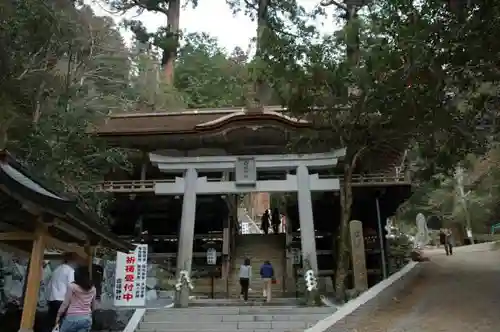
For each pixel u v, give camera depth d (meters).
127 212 24.50
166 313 13.12
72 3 20.94
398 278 17.23
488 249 28.97
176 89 41.28
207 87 43.72
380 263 22.34
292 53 16.02
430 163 18.80
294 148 20.00
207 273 22.50
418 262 23.38
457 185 40.50
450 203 41.75
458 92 15.30
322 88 16.38
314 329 10.02
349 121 17.12
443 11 12.87
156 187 18.12
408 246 28.97
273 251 23.88
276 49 16.09
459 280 16.36
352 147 17.77
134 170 24.56
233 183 17.89
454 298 12.95
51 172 15.25
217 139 22.58
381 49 14.36
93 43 21.62
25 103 16.61
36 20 14.87
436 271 19.44
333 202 23.42
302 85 16.02
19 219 7.45
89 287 6.80
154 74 39.75
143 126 23.95
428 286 15.56
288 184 17.84
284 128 20.20
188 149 23.34
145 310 13.25
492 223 42.66
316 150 19.92
